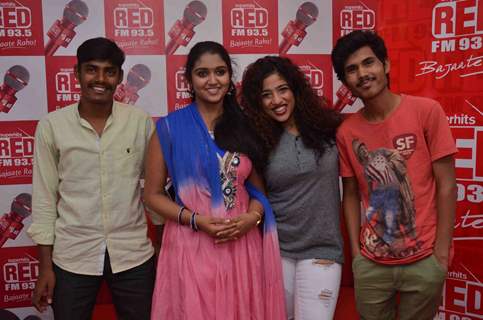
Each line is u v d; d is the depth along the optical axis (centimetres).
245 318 187
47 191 191
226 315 184
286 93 194
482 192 236
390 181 181
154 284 203
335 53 184
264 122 197
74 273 190
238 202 189
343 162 197
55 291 191
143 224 200
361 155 187
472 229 240
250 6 262
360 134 187
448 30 238
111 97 190
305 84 200
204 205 185
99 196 189
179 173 186
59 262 190
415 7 249
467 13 231
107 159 189
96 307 259
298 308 198
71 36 248
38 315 259
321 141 195
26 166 251
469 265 242
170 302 188
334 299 196
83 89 186
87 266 190
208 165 184
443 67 242
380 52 179
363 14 275
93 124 191
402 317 193
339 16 273
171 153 188
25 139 249
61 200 193
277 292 195
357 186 203
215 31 261
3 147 247
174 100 260
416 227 179
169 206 186
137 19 252
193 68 185
